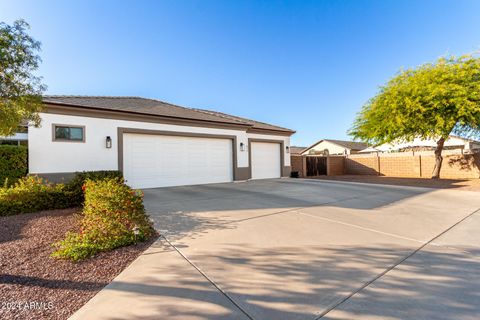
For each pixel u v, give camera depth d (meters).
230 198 8.87
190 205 7.57
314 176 19.88
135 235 4.32
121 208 4.52
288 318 2.34
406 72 13.90
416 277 3.13
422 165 17.86
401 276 3.16
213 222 5.64
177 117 12.52
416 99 12.31
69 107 9.88
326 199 8.71
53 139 9.55
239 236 4.70
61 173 9.67
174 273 3.24
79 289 2.87
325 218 6.08
